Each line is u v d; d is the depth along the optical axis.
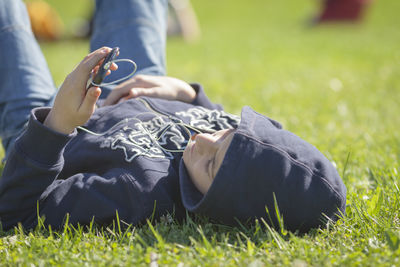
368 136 6.67
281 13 41.75
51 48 24.86
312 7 42.50
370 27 32.53
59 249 3.30
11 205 3.75
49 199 3.79
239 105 9.16
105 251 3.30
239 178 3.20
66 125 3.58
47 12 28.14
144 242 3.27
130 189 3.67
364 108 9.07
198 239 3.39
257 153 3.24
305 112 8.57
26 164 3.63
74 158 4.05
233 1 47.06
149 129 4.14
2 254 3.28
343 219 3.57
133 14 5.87
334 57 17.47
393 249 3.25
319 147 5.97
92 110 3.53
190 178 3.61
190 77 13.09
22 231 3.66
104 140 4.02
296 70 14.46
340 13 33.69
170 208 3.71
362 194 4.23
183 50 21.34
